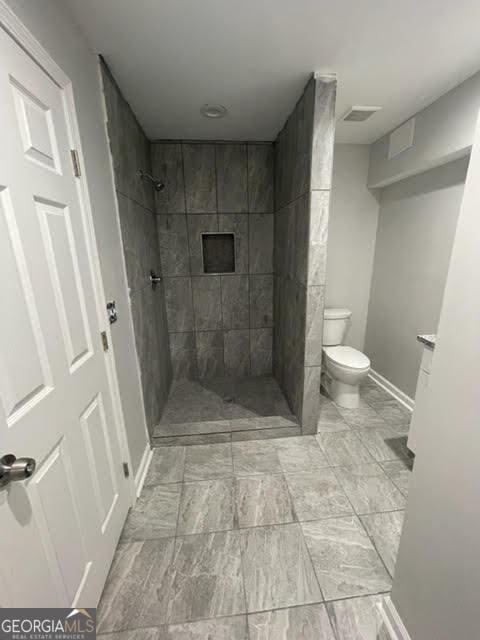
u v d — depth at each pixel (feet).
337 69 4.70
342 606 3.52
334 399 8.18
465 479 2.15
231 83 5.03
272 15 3.55
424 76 5.00
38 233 2.62
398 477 5.50
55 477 2.72
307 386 6.37
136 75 4.73
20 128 2.43
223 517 4.73
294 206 6.27
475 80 4.96
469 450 2.10
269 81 5.00
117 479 4.34
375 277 9.16
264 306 9.13
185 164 7.80
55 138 3.01
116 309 4.62
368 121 6.84
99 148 4.19
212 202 8.16
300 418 6.65
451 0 3.37
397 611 3.08
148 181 7.13
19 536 2.19
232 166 7.94
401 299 8.02
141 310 5.98
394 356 8.45
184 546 4.27
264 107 5.90
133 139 5.92
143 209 6.53
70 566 2.90
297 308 6.44
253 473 5.65
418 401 5.48
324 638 3.23
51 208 2.90
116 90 4.91
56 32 3.11
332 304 9.42
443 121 5.70
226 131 7.09
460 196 6.02
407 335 7.85
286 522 4.63
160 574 3.90
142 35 3.84
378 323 9.12
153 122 6.45
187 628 3.34
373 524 4.58
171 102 5.60
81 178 3.55
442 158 5.93
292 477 5.53
